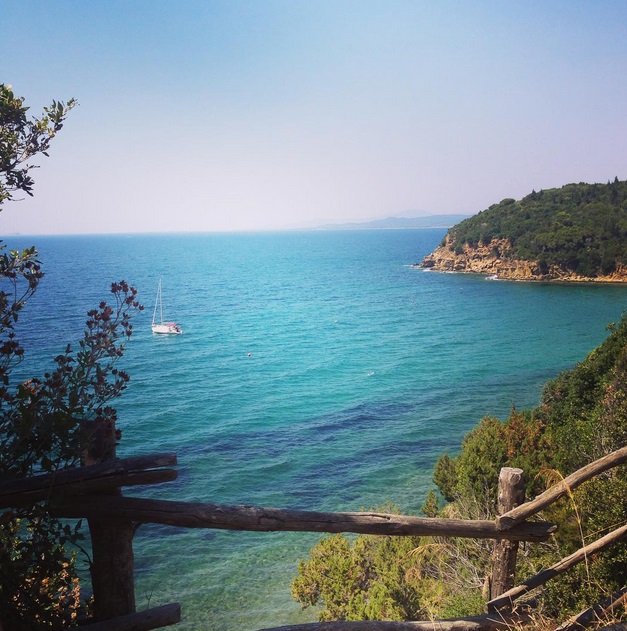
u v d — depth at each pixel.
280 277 192.88
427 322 102.56
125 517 2.80
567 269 151.25
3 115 3.72
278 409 51.16
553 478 4.32
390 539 16.41
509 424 20.12
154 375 65.56
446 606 11.43
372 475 35.00
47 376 3.44
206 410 50.84
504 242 172.38
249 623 20.25
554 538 6.64
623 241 146.62
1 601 2.77
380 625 3.32
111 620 2.81
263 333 95.31
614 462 3.90
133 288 3.81
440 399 53.28
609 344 27.36
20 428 2.99
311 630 3.21
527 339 83.44
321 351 79.94
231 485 33.69
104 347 3.61
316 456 38.62
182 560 24.84
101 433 3.14
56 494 2.71
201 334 94.62
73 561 3.56
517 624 3.67
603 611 3.73
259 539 26.69
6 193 3.83
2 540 2.92
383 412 49.53
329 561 17.12
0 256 3.60
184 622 20.44
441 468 27.25
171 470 2.82
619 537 4.15
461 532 3.50
